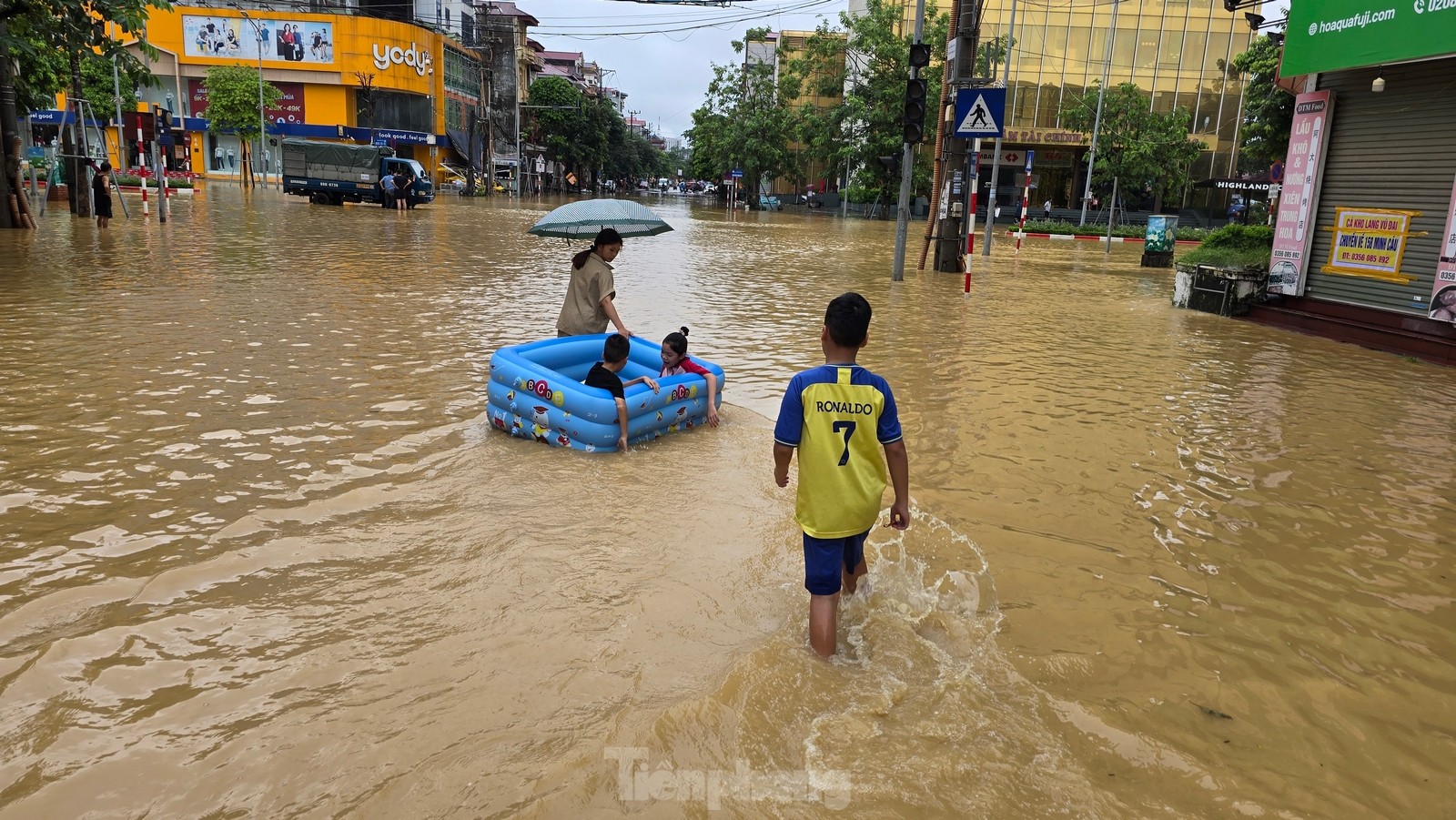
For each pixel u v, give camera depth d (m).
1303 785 2.88
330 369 8.25
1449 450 6.96
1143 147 43.31
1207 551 4.85
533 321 11.25
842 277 18.67
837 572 3.57
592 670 3.39
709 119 69.06
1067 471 6.12
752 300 14.34
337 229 24.72
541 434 6.30
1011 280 19.47
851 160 54.09
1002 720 3.16
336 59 51.88
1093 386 8.83
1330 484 6.05
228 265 15.67
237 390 7.35
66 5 16.81
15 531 4.51
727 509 5.20
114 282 13.01
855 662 3.53
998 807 2.69
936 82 49.19
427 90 55.53
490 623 3.75
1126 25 50.84
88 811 2.56
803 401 3.62
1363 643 3.88
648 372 7.56
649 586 4.14
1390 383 9.55
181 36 52.31
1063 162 54.28
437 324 10.80
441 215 34.59
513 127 71.44
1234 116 51.50
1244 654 3.74
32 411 6.55
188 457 5.71
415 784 2.70
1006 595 4.21
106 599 3.85
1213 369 10.04
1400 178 12.03
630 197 85.62
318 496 5.14
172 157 52.44
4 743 2.86
